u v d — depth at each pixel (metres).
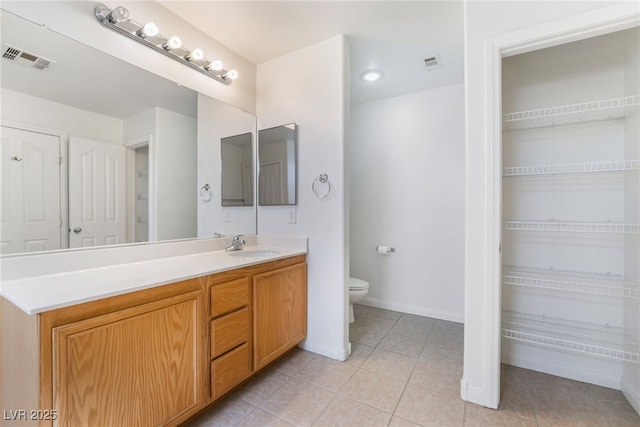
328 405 1.58
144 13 1.64
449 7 1.71
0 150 1.22
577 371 1.83
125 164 1.63
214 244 2.13
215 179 2.13
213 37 2.04
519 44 1.47
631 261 1.63
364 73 2.56
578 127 1.83
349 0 1.66
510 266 2.03
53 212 1.37
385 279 3.18
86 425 1.02
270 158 2.36
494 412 1.53
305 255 2.19
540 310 1.94
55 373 0.95
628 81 1.65
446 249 2.86
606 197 1.76
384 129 3.16
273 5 1.71
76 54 1.42
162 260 1.75
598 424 1.45
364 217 3.29
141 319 1.18
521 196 1.99
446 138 2.85
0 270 1.20
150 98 1.73
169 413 1.28
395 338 2.43
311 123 2.16
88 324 1.02
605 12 1.30
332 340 2.10
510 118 1.91
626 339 1.66
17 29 1.25
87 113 1.48
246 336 1.69
